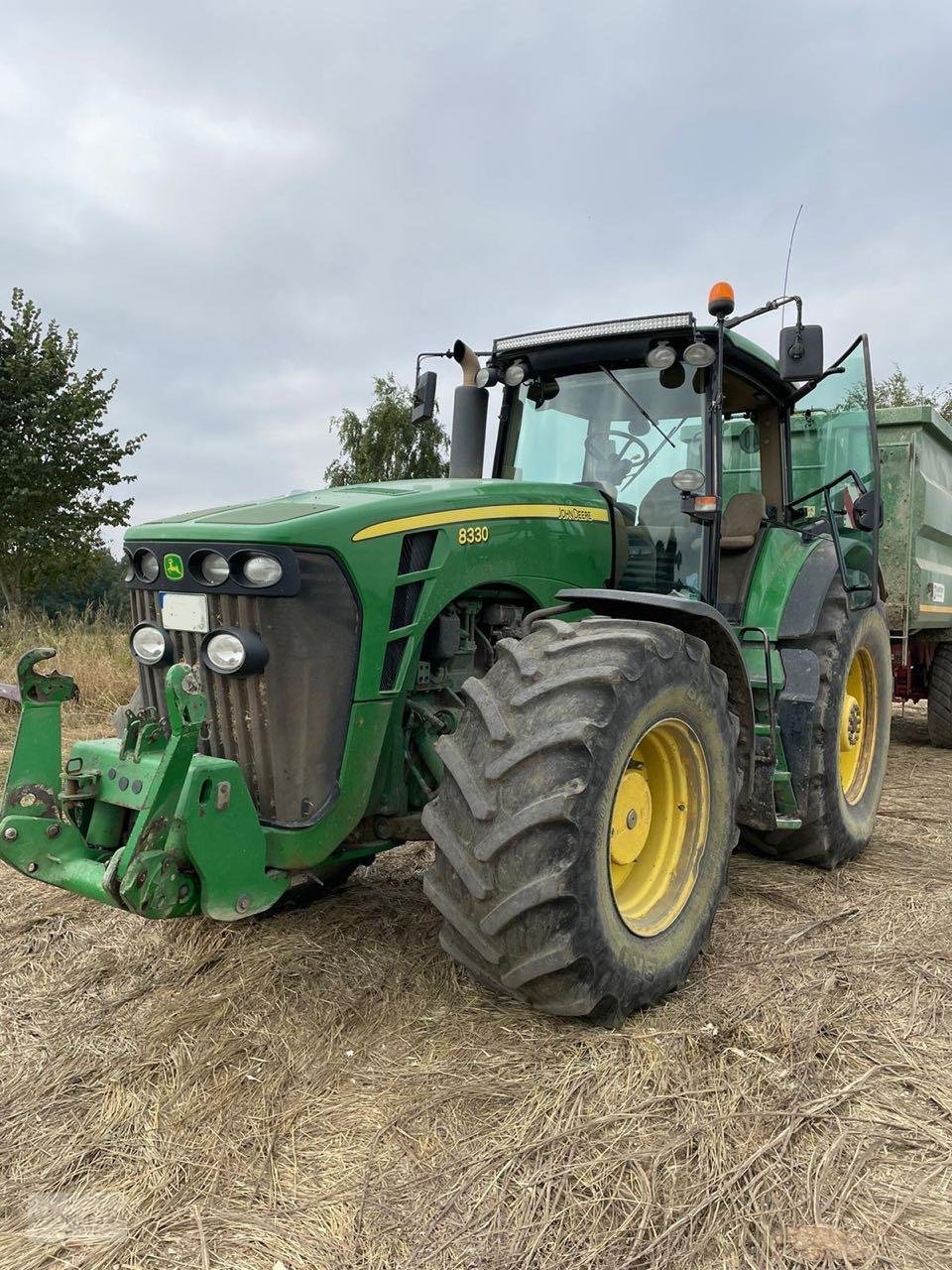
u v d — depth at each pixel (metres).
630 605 3.04
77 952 3.17
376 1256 1.78
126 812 2.72
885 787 5.82
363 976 2.90
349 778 2.69
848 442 4.36
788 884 3.85
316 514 2.66
